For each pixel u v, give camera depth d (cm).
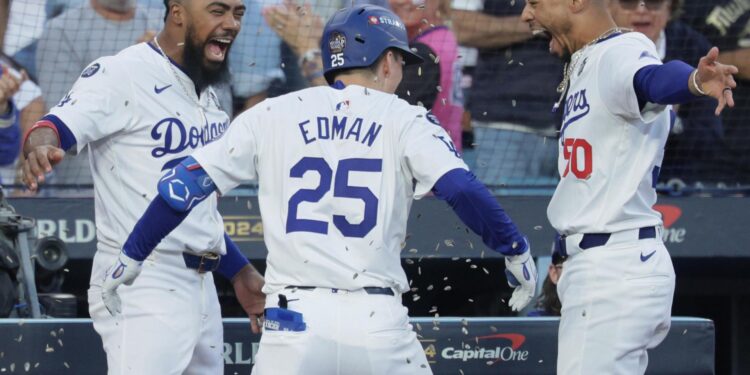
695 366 1755
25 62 2594
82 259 2573
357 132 1323
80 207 2550
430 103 2583
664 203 2633
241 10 1567
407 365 1301
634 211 1392
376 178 1313
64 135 1438
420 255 2572
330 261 1289
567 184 1425
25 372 1683
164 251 1521
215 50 1567
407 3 2625
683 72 1228
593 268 1398
